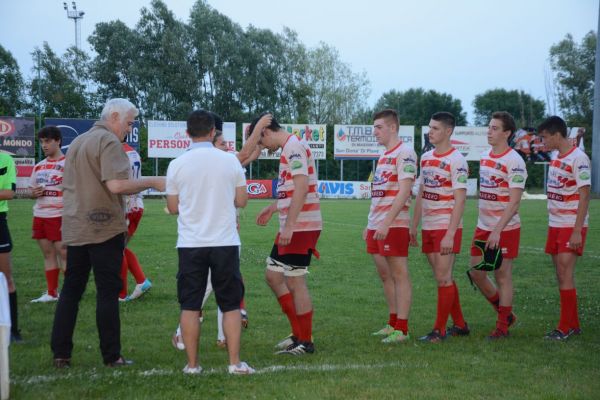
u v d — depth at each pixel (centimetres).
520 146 4159
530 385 430
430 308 745
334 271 1038
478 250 618
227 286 451
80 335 586
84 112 5284
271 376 443
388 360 499
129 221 738
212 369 465
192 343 450
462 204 571
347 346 552
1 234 552
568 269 595
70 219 472
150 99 5131
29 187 757
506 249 596
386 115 588
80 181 469
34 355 510
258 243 1444
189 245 445
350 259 1186
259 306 741
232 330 451
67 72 5403
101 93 5422
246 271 1020
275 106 5662
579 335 604
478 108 7075
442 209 584
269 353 528
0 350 380
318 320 668
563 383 435
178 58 5216
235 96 5516
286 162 527
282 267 527
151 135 3756
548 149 616
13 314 561
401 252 571
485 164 616
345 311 717
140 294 769
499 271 601
